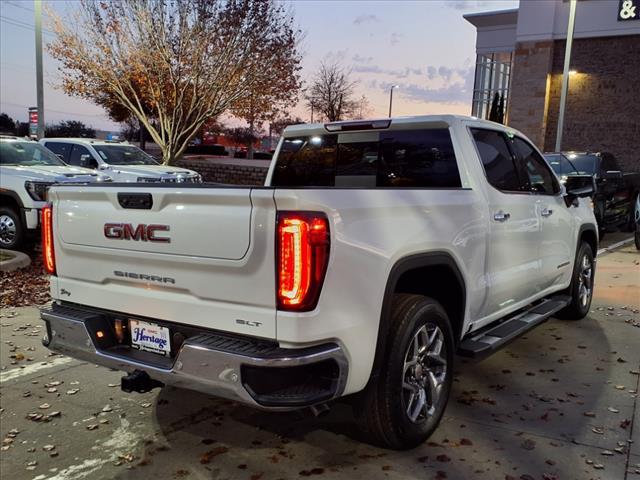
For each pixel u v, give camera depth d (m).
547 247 5.23
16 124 56.88
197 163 26.48
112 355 3.26
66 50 18.12
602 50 23.30
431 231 3.46
